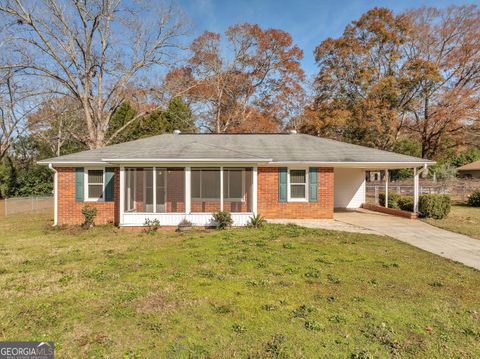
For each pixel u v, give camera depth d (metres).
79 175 12.39
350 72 29.16
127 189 12.27
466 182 26.41
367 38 29.25
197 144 13.46
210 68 31.05
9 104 21.62
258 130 32.00
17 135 27.56
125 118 27.53
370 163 12.30
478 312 4.19
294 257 7.00
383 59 29.58
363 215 14.42
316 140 15.34
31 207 19.52
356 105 27.25
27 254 7.54
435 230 10.41
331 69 29.45
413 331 3.68
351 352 3.25
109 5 20.28
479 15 27.06
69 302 4.59
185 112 28.89
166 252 7.62
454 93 26.33
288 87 33.25
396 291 4.95
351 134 28.12
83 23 20.52
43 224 12.72
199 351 3.29
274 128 32.81
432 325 3.83
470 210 16.62
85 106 21.45
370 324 3.84
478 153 42.00
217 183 14.59
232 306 4.41
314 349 3.31
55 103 27.67
